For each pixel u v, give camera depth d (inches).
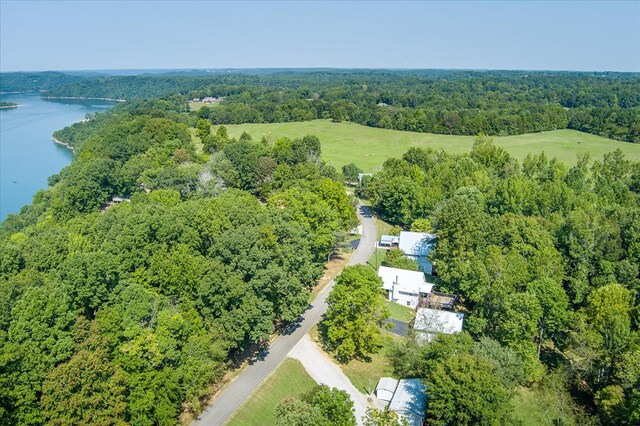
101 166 5738.2
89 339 2124.8
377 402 2605.8
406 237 4507.9
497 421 2107.5
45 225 4648.1
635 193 5644.7
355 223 4921.3
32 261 3193.9
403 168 5969.5
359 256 4493.1
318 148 7126.0
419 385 2596.0
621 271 3331.7
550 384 2743.6
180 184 5433.1
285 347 3034.0
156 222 3206.2
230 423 2389.3
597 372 2642.7
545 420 2509.8
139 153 6899.6
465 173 5866.1
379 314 3053.6
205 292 2674.7
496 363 2498.8
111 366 2119.8
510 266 3189.0
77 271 2439.7
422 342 2810.0
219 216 3412.9
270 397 2591.0
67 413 1925.4
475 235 3617.1
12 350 1905.8
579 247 3528.5
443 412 2183.8
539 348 3009.4
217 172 5728.3
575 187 5438.0
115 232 3459.6
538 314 2812.5
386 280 3742.6
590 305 3051.2
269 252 3026.6
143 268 2915.8
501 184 4857.3
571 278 3405.5
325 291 3772.1
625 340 2581.2
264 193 5753.0
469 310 3538.4
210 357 2498.8
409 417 2362.2
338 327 2950.3
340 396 2085.4
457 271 3440.0
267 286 2854.3
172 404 2261.3
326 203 4286.4
